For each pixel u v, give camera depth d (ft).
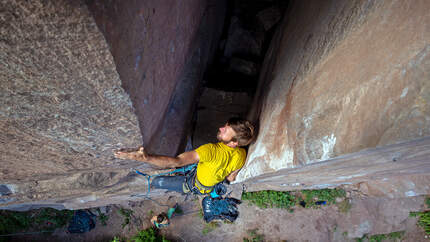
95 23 2.35
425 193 16.15
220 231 20.76
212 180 8.93
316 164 5.57
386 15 3.97
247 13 17.48
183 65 9.16
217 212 19.58
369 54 4.10
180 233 20.89
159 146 9.05
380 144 3.66
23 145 5.30
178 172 10.27
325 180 11.23
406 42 3.38
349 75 4.50
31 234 20.06
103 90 3.55
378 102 3.71
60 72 3.11
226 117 13.64
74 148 5.63
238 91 13.74
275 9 16.80
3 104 3.78
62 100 3.77
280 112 7.41
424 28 3.14
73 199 13.01
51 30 2.44
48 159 6.28
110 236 20.54
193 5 7.60
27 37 2.53
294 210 20.12
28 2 2.11
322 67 5.72
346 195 19.08
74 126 4.61
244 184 14.38
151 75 4.86
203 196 19.94
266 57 14.62
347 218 19.30
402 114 3.36
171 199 20.92
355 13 5.06
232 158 8.48
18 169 6.97
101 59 2.89
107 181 9.37
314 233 19.83
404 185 16.58
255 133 9.16
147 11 3.63
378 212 18.65
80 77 3.21
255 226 20.47
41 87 3.42
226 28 17.58
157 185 10.47
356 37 4.70
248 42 16.17
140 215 20.88
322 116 5.02
